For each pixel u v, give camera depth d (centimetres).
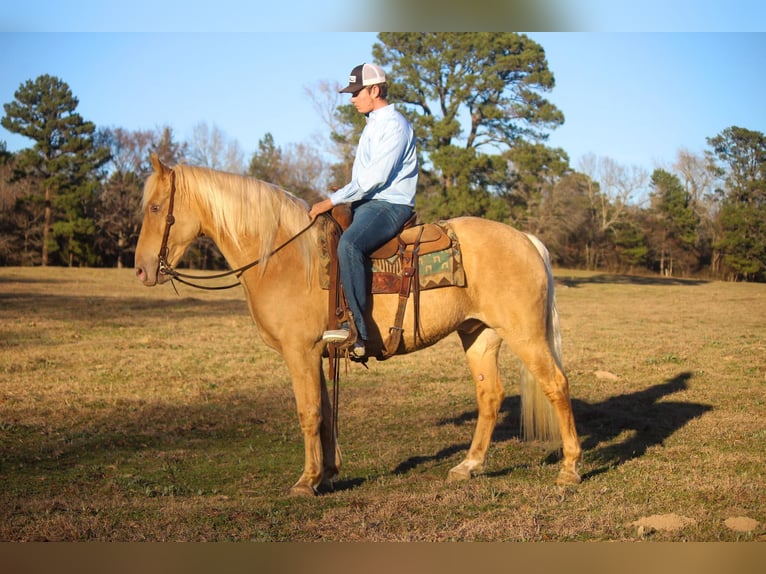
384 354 507
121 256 5238
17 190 4966
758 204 5344
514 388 938
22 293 2433
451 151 3388
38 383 923
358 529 425
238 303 2239
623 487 506
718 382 938
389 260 495
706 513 448
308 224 500
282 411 792
